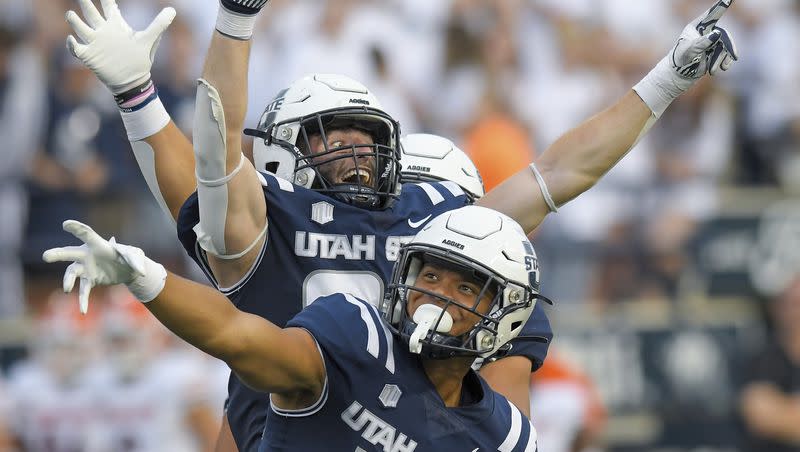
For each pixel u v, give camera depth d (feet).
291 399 37.27
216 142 38.91
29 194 87.51
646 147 97.81
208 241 40.75
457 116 96.99
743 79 108.78
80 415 79.00
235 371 35.32
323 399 36.96
